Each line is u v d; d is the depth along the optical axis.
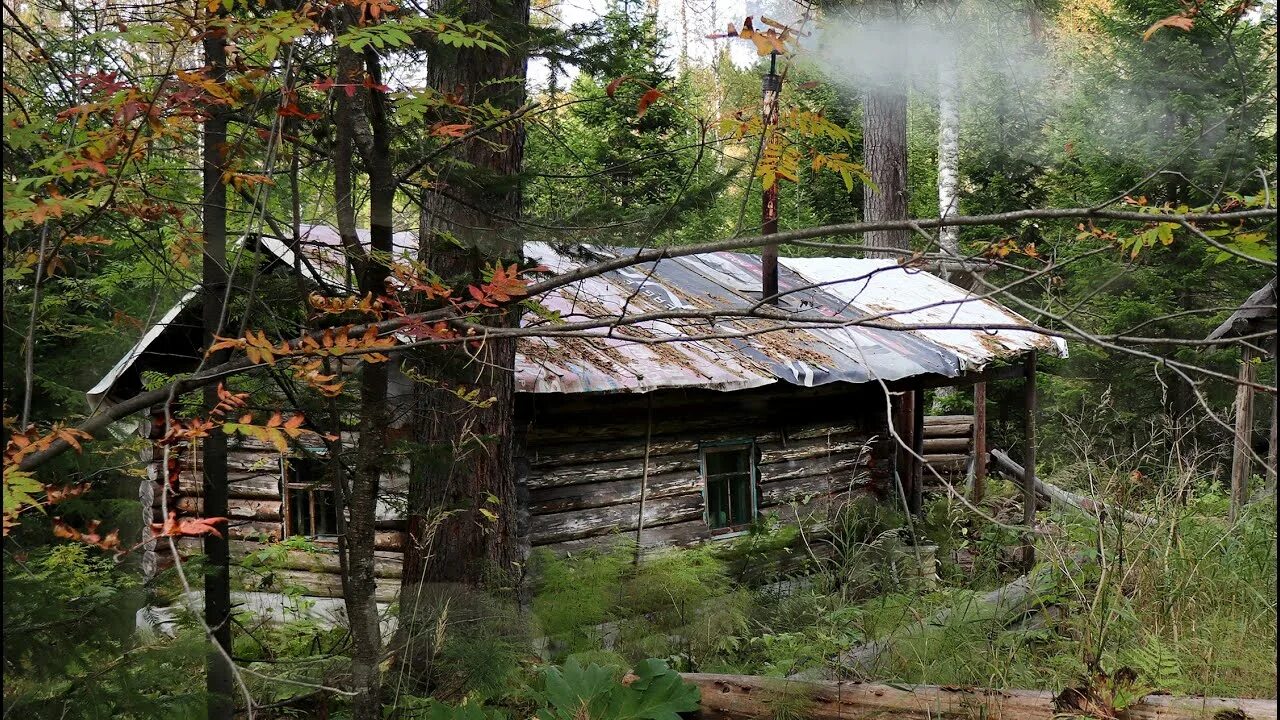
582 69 4.79
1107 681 4.01
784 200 18.22
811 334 8.52
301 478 8.22
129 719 3.54
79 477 4.25
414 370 4.00
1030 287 7.79
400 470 4.25
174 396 2.65
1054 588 5.68
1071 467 6.86
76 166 2.34
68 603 3.44
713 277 9.24
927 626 5.34
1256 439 11.52
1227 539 6.20
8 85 2.80
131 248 4.04
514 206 4.95
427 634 4.93
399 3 3.57
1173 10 12.95
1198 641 4.86
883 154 15.37
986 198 17.38
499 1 4.50
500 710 4.64
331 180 4.31
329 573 7.87
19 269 2.92
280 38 2.64
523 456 6.74
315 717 4.45
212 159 3.33
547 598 5.86
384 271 3.63
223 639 3.84
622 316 2.66
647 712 4.22
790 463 9.13
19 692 3.31
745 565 7.72
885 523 8.26
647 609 6.07
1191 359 12.78
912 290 10.61
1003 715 4.11
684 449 8.23
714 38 2.44
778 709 4.39
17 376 3.21
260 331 2.66
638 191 4.49
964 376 9.89
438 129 3.59
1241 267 12.63
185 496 7.10
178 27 2.71
